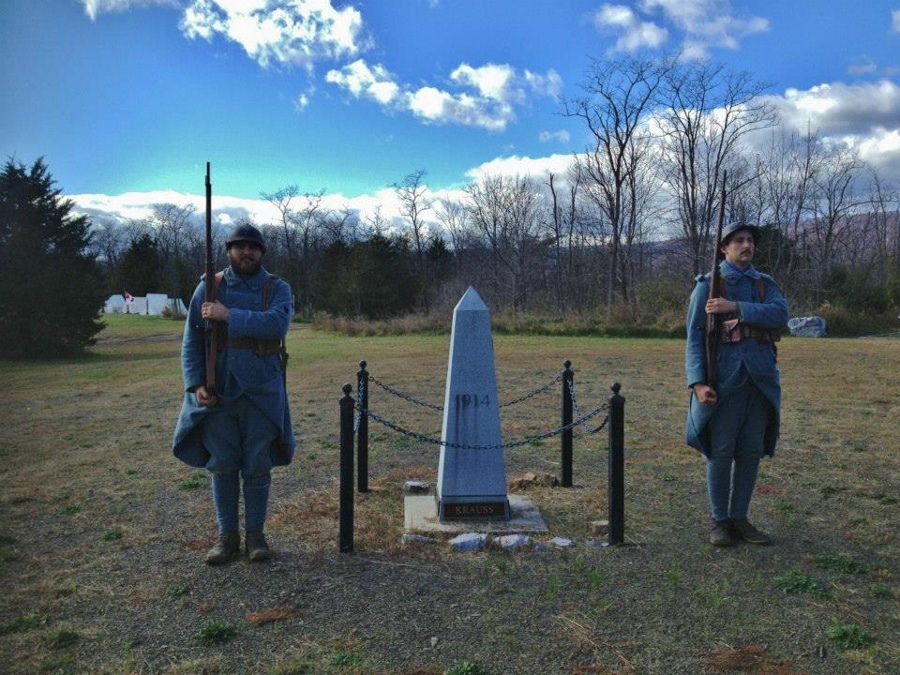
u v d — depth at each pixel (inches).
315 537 204.5
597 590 165.5
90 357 1137.4
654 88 1562.5
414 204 2486.5
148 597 163.0
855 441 333.7
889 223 1994.3
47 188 1227.9
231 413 182.4
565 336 1213.1
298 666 131.4
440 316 1429.6
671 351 895.1
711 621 148.7
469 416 215.6
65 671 130.3
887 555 186.4
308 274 2992.1
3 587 169.9
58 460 314.3
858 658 132.3
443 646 139.3
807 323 1198.3
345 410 191.2
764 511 226.4
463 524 211.8
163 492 256.8
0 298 1083.3
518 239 2050.9
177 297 3115.2
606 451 323.6
